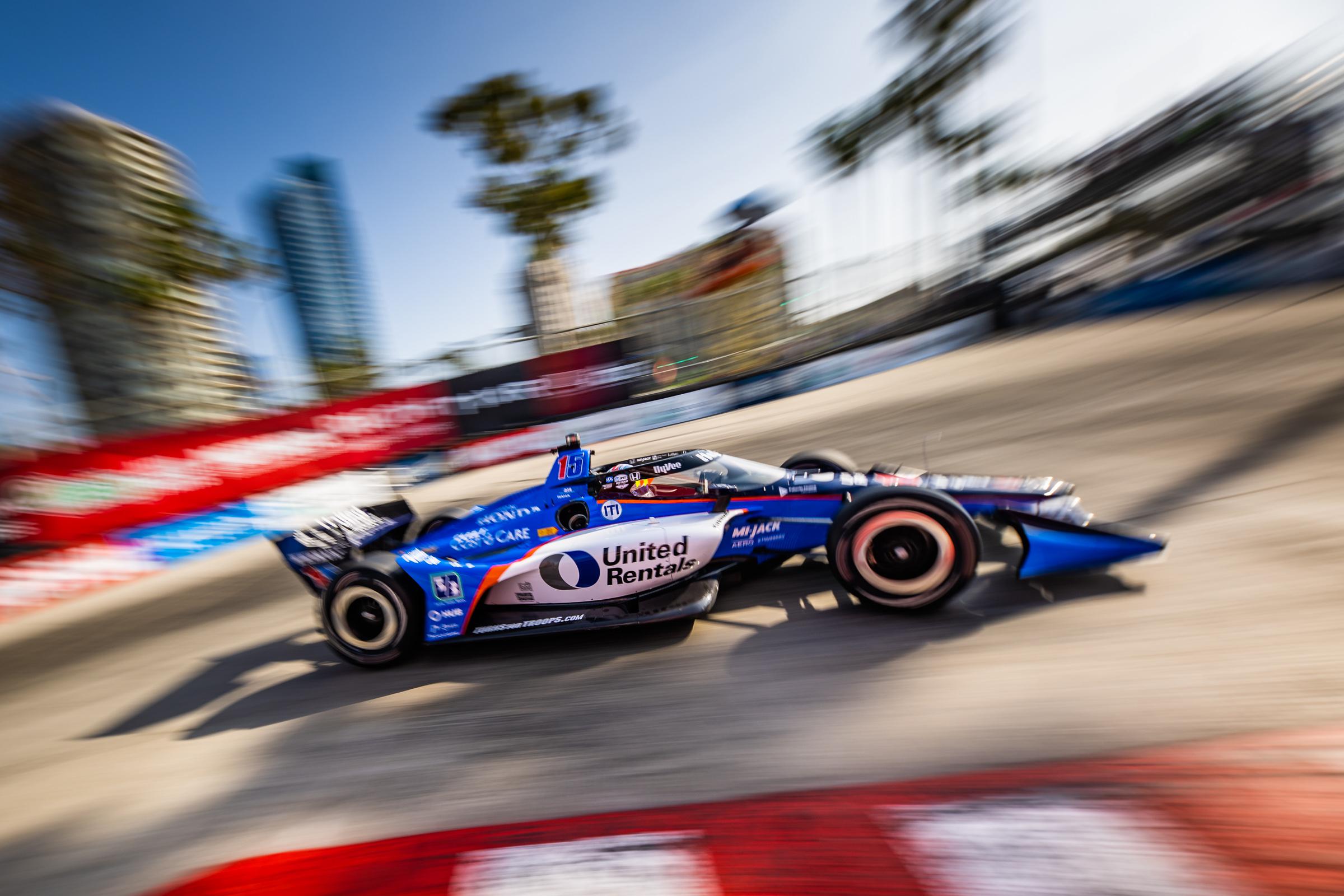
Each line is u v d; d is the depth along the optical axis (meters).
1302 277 10.91
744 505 3.72
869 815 1.96
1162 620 2.69
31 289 11.58
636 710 2.83
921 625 3.03
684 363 13.66
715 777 2.28
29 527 8.21
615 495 3.92
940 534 2.97
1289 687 2.15
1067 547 3.06
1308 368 6.25
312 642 4.64
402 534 4.83
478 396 12.51
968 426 7.36
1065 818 1.80
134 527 8.88
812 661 2.92
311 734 3.22
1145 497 4.17
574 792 2.36
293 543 4.37
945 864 1.74
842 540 3.08
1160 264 13.04
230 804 2.74
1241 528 3.38
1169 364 7.91
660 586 3.66
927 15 16.94
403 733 3.05
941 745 2.21
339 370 12.23
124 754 3.44
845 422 9.20
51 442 8.64
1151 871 1.60
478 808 2.38
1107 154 15.29
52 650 6.31
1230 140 13.20
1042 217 16.09
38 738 4.02
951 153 17.20
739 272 15.93
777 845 1.91
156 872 2.39
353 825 2.43
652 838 2.03
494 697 3.22
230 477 9.80
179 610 6.65
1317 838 1.60
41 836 2.80
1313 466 4.00
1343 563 2.82
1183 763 1.91
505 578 3.68
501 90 19.91
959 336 14.09
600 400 12.95
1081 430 6.16
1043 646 2.67
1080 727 2.16
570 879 1.93
